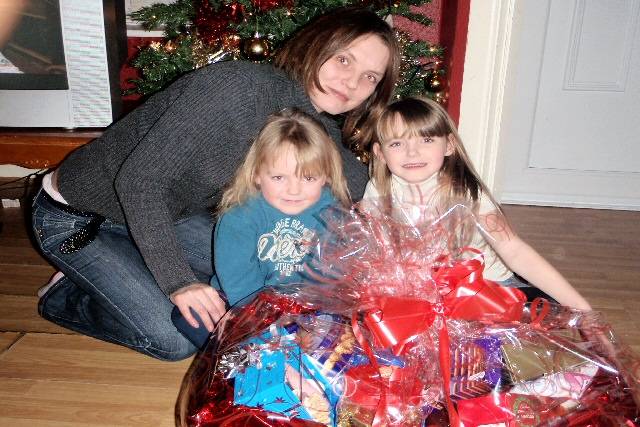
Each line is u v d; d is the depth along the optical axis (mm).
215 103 1096
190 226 1416
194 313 1201
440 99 1921
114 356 1388
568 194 2834
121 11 2129
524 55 2650
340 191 1252
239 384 927
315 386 911
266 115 1169
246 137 1150
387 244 1028
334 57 1172
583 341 980
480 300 921
